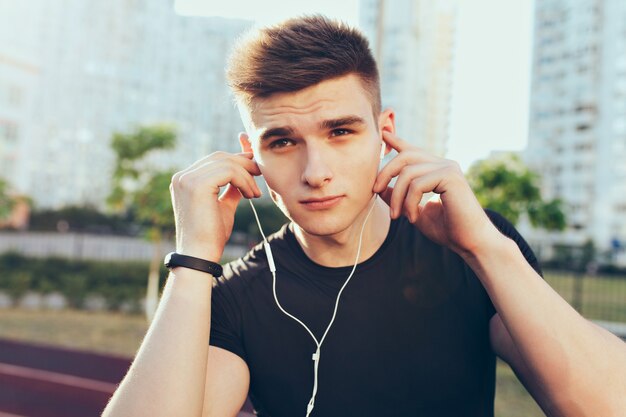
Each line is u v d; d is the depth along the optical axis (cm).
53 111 4850
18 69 3684
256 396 126
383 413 118
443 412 118
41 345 669
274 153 111
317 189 107
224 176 120
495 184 736
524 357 101
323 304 122
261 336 123
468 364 119
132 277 1222
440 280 122
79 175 4966
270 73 105
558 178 5100
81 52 5069
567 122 5053
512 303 102
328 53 105
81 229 3331
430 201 119
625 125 4709
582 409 95
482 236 107
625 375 95
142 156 1007
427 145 2355
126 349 725
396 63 2295
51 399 570
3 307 1104
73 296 1116
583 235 4881
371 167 111
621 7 4738
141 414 100
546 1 5178
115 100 5250
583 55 4938
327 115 105
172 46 5644
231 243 2042
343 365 119
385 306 121
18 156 3716
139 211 1015
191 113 5753
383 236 127
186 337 107
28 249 2109
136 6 5378
